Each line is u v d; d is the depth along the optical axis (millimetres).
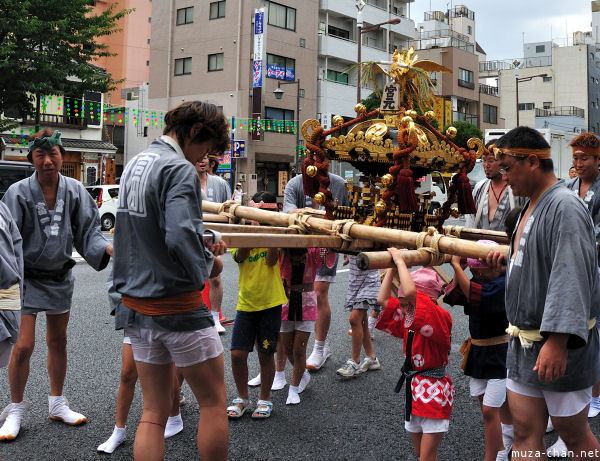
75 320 6812
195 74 32500
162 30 33469
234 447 3691
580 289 2293
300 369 4496
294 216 3502
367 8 37469
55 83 17688
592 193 4160
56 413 3961
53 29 16844
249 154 31078
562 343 2318
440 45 45938
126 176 2607
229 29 31281
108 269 11047
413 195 3396
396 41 41094
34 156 3646
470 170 3877
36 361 5211
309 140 3627
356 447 3693
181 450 3629
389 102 3809
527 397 2545
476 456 3578
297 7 32625
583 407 2482
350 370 5113
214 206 4039
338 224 3221
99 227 3941
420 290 3254
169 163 2494
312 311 4504
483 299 3201
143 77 50062
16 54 16375
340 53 35125
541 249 2432
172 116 2643
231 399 4539
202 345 2611
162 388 2699
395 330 3195
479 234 3746
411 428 3125
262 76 30219
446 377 3107
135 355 2684
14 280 3158
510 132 2609
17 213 3650
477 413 4328
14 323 3139
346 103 35250
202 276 2426
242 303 4160
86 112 28844
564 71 59406
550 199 2457
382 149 3496
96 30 17547
